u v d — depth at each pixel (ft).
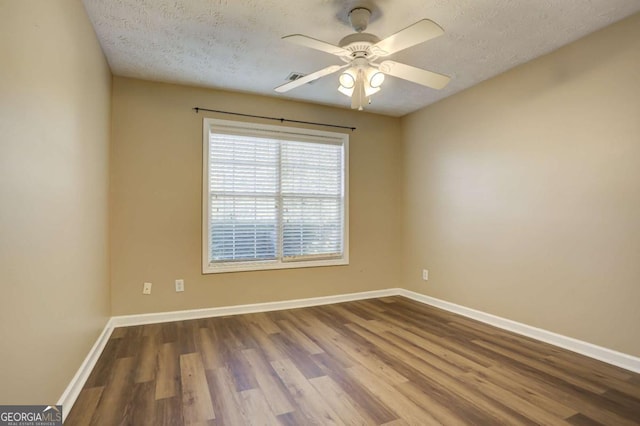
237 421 5.84
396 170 15.34
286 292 13.21
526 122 10.09
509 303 10.59
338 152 14.49
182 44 8.99
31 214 4.62
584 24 8.07
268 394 6.72
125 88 11.00
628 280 7.81
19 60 4.25
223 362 8.18
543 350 8.95
